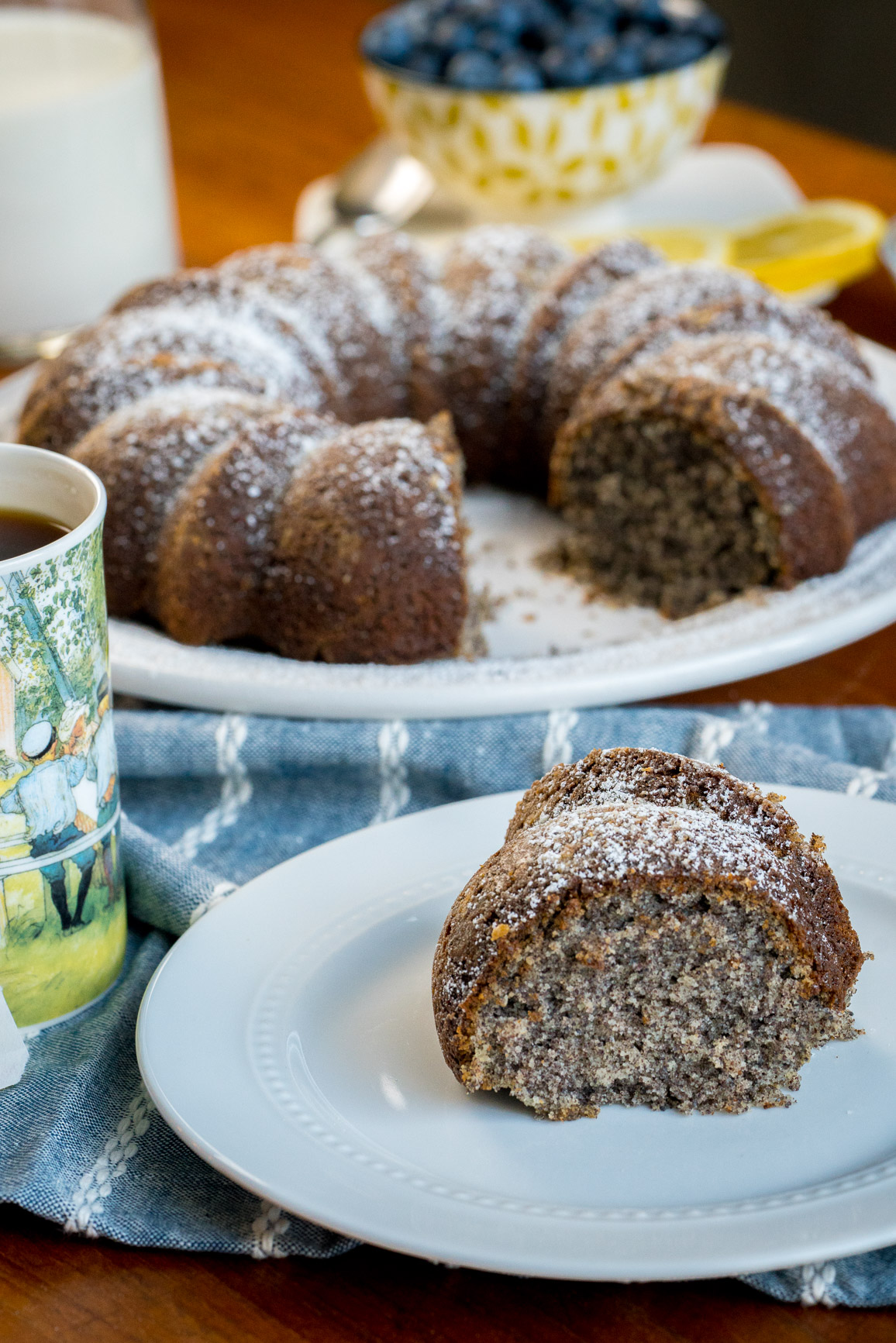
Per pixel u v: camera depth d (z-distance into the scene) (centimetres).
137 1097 76
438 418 97
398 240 112
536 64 118
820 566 97
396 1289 72
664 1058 75
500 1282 72
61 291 115
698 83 119
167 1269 73
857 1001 77
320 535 93
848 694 92
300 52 145
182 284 106
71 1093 76
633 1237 66
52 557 74
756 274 112
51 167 112
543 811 78
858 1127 74
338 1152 72
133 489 96
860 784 84
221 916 79
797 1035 75
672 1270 64
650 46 118
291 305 107
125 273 116
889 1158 73
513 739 87
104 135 113
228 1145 71
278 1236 73
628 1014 75
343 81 141
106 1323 71
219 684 89
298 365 105
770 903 74
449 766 87
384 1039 76
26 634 74
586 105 117
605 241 112
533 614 99
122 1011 78
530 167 119
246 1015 76
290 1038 76
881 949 78
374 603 93
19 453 77
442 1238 66
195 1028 75
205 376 100
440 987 75
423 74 119
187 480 96
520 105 116
